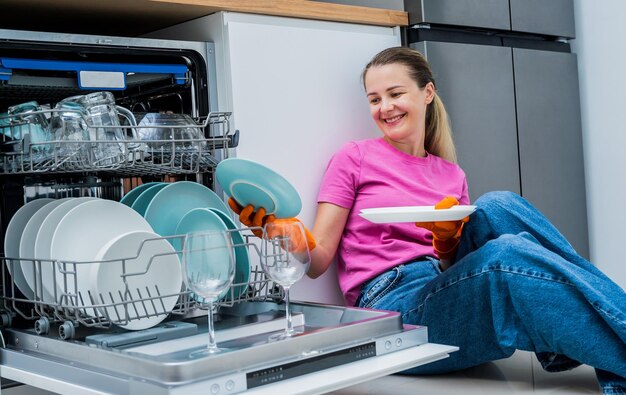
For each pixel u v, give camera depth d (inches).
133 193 77.7
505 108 104.3
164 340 64.7
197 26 84.3
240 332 67.5
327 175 85.5
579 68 117.6
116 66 76.2
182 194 76.0
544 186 110.0
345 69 90.9
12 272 68.2
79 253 67.0
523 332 71.4
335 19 90.3
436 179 87.7
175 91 83.3
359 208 84.4
